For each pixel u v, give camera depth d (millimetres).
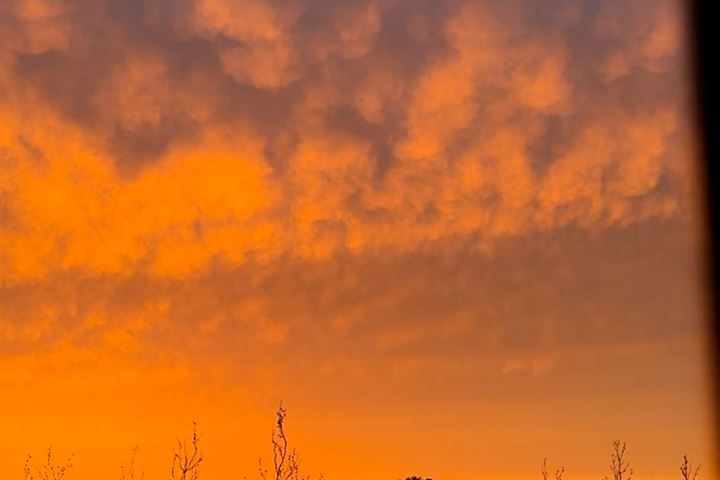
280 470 19094
